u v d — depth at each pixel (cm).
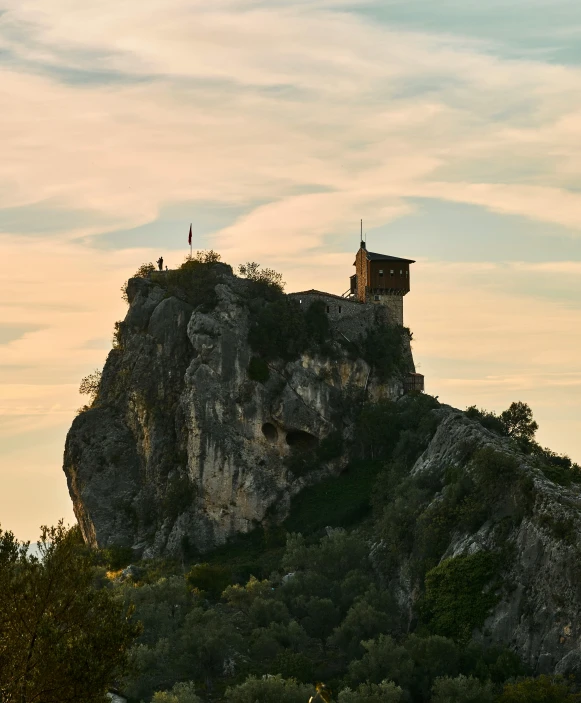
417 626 15425
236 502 19788
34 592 7494
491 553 15400
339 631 15325
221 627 15000
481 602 14988
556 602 14300
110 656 7481
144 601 16088
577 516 14912
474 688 13075
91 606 7638
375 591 16150
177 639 15038
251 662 14912
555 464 19162
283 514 19775
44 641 7225
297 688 13188
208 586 17362
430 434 19538
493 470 16475
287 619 15962
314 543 18562
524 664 14125
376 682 13862
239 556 19088
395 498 18038
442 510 16675
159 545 19625
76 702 7138
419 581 16075
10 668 7150
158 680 14188
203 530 19638
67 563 7712
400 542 16950
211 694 13950
